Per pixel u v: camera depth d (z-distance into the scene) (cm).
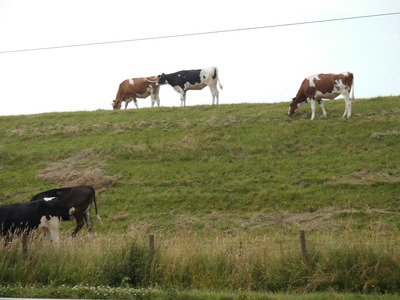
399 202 1895
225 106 3428
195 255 1203
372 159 2330
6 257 1239
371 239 1207
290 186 2169
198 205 2088
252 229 1784
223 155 2611
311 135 2708
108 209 2131
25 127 3428
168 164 2569
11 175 2623
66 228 1984
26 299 1008
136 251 1219
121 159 2695
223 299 999
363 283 1085
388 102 3077
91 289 1086
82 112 3700
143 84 3762
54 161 2769
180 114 3341
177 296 1025
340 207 1917
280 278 1131
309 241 1212
